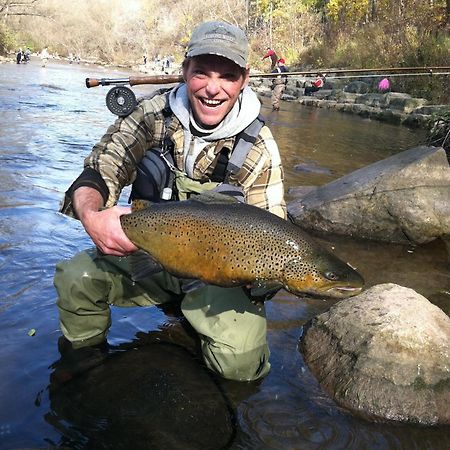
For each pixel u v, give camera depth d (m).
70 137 4.94
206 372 1.52
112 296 1.59
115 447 1.22
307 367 1.60
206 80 1.35
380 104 9.39
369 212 2.87
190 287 1.26
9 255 2.14
